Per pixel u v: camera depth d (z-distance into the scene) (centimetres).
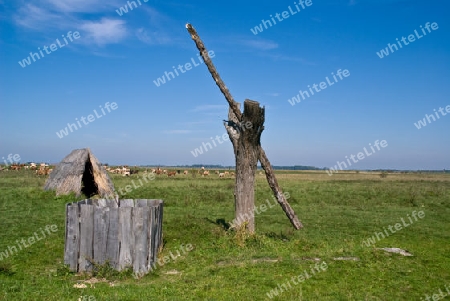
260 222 1820
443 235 1581
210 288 854
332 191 3228
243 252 1132
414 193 2997
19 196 2106
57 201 2048
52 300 761
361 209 2283
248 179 1291
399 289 894
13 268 1005
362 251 1155
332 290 864
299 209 2238
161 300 773
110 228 988
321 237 1486
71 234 993
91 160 2377
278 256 1086
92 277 957
